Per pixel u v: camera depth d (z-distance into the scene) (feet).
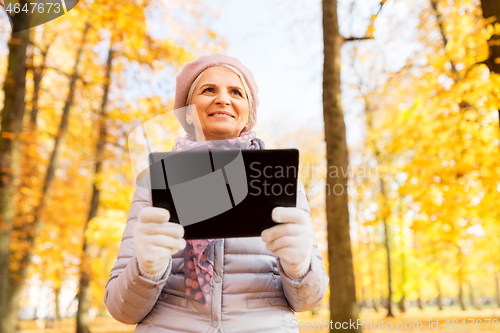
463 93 13.62
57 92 28.48
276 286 3.63
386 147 17.21
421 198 15.31
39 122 28.78
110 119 24.63
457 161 14.55
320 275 3.34
